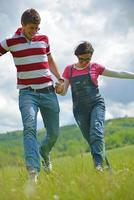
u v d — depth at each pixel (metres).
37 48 8.84
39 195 5.77
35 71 8.83
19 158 8.37
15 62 8.91
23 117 8.55
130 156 11.64
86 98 9.58
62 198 5.52
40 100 8.88
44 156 9.25
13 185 6.74
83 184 5.85
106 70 9.71
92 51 9.48
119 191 5.59
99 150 9.20
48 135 9.18
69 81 9.77
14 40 8.80
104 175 6.71
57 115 9.12
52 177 7.34
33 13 8.55
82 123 9.79
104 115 9.57
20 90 8.88
